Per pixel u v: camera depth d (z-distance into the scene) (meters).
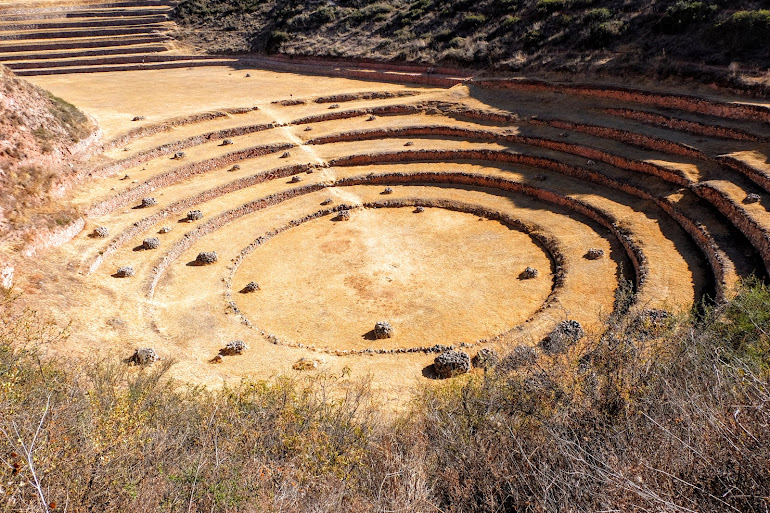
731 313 14.98
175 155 37.66
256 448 10.97
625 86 38.09
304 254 29.48
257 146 39.50
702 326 14.48
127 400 12.66
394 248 29.67
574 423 9.53
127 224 29.88
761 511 6.71
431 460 10.16
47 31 67.25
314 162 38.12
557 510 7.70
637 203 29.41
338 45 59.38
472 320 23.20
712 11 39.12
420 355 20.62
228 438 11.13
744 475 7.10
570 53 44.00
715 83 34.53
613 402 9.84
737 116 31.75
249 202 33.75
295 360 20.61
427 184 36.44
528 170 35.34
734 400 8.37
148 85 54.59
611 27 43.22
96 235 28.34
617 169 32.38
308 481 9.87
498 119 40.47
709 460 7.34
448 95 44.94
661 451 7.88
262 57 63.41
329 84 52.22
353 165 38.69
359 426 12.83
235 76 57.84
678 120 33.25
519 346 17.30
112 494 8.57
